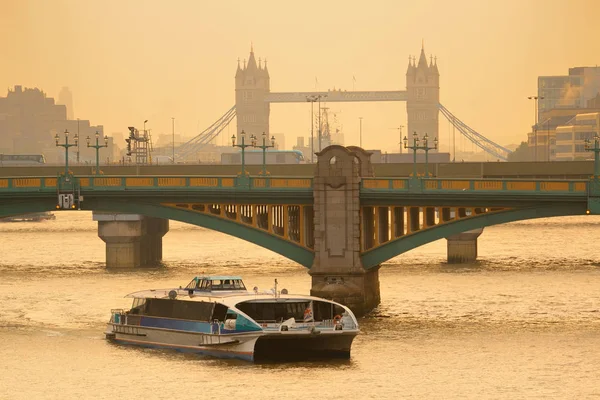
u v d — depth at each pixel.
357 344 122.06
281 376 106.75
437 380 104.81
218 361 113.31
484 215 143.62
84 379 106.00
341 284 143.38
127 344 122.44
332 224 145.00
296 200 148.88
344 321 113.50
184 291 121.69
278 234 150.38
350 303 142.38
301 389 101.62
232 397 99.06
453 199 143.12
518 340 123.69
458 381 104.44
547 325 133.75
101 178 153.38
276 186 148.88
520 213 142.12
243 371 108.69
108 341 124.19
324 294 142.62
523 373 107.62
